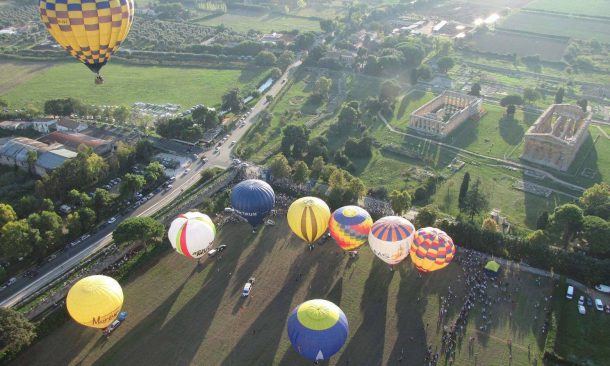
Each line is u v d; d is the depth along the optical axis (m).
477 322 134.62
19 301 142.25
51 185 188.88
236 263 156.75
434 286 147.38
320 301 121.12
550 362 123.56
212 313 138.12
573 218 163.00
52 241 161.62
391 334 131.00
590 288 148.00
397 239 144.25
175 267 155.12
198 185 198.75
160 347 128.00
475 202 182.25
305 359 123.94
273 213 179.75
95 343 129.38
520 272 153.12
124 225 156.12
